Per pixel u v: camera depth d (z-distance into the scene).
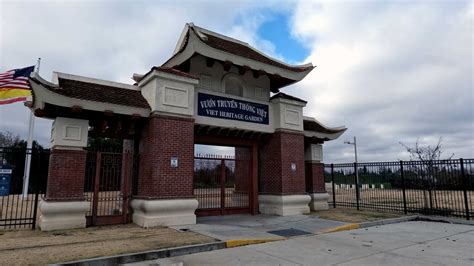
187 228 10.57
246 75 15.17
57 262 6.32
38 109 10.38
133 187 12.22
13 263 6.23
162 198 11.07
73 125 10.75
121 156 12.01
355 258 7.17
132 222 11.73
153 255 7.22
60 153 10.40
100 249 7.41
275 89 17.22
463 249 8.03
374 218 13.23
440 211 14.19
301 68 15.84
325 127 17.97
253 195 14.98
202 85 13.76
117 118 11.57
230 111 13.95
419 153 23.25
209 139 14.06
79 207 10.42
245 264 6.70
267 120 15.16
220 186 14.38
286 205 14.41
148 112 11.65
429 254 7.51
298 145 15.56
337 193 21.56
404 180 15.38
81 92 10.68
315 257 7.27
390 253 7.63
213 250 8.03
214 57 13.10
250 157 15.37
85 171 10.82
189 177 11.91
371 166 16.89
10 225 10.40
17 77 17.02
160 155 11.28
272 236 9.52
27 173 23.05
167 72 11.84
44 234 9.37
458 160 13.73
